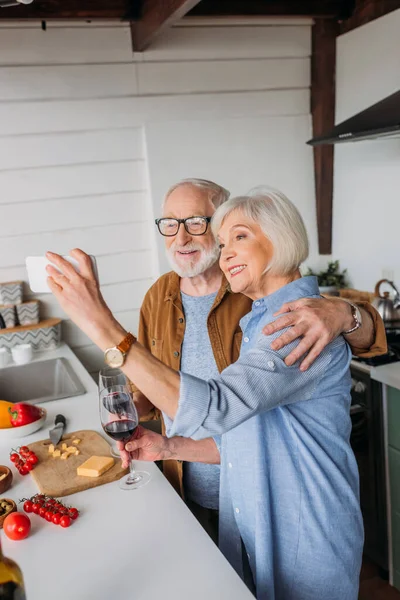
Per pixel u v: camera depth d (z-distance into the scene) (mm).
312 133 3160
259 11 2723
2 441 1777
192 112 2902
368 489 2404
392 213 2752
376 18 2668
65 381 2518
